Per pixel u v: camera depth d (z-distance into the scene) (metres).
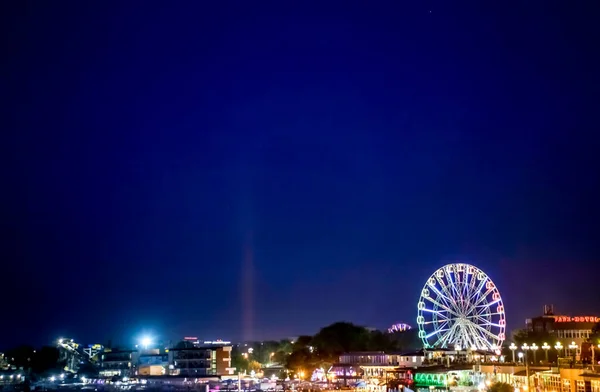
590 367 113.75
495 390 132.88
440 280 193.00
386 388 173.00
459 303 189.50
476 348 185.88
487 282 189.75
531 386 126.81
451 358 186.38
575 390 106.75
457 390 148.50
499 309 188.25
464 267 192.00
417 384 163.88
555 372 117.62
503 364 157.12
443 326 190.00
